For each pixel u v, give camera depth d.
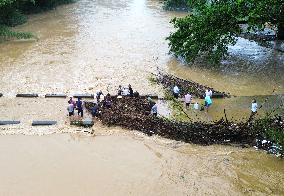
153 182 19.14
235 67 31.66
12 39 37.19
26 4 45.94
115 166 20.19
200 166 20.31
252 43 37.22
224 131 21.88
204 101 25.94
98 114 24.03
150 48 35.97
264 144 21.61
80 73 30.22
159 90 27.66
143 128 23.05
